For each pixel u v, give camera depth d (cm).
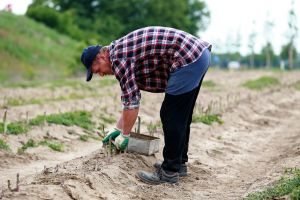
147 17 7938
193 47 915
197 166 1174
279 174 1054
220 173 1147
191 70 909
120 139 951
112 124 1875
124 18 7925
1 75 4203
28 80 4131
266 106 2431
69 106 2209
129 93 909
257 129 1836
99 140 1609
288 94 3061
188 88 916
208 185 1029
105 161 1029
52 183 862
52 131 1568
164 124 941
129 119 923
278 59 9838
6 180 1055
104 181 915
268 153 1412
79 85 3472
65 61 5475
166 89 925
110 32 7619
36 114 1953
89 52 927
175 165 977
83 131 1658
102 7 7912
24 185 845
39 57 5262
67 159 1327
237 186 1033
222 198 931
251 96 2712
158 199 904
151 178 982
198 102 2327
